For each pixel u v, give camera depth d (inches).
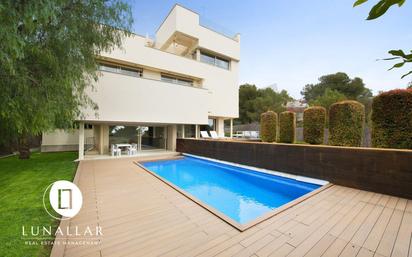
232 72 638.5
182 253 94.9
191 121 464.1
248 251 96.3
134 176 237.1
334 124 232.2
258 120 1205.1
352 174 191.5
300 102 1550.2
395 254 93.5
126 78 367.2
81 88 247.0
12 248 99.0
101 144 441.4
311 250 96.7
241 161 318.3
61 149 524.4
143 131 546.0
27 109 161.3
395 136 182.9
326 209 141.5
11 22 117.7
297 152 241.3
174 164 374.9
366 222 122.6
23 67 153.9
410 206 145.8
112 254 94.2
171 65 489.1
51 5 135.1
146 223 122.7
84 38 213.5
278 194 229.1
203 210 141.7
